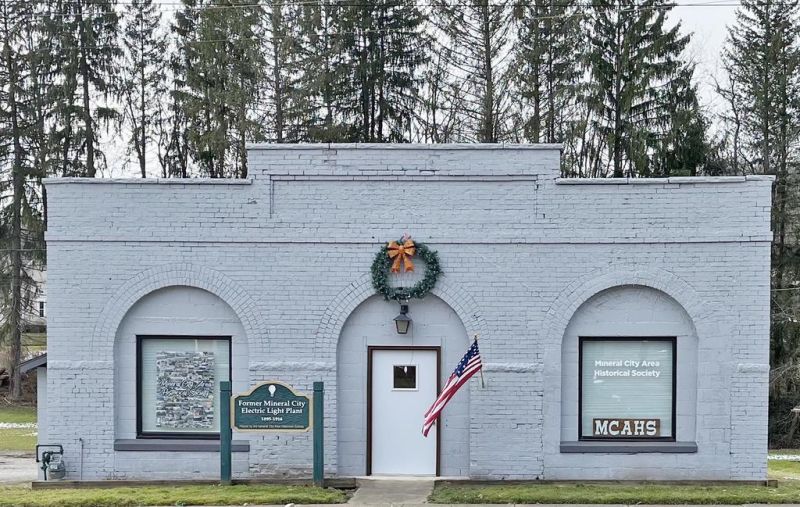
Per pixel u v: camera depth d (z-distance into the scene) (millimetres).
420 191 14039
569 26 32156
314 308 14125
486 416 13945
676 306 13938
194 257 14172
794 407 32156
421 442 14211
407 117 34000
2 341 37750
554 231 13898
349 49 33594
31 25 36344
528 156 13914
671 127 31438
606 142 31875
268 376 14117
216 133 32500
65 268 14211
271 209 14125
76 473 14242
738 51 35719
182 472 14219
